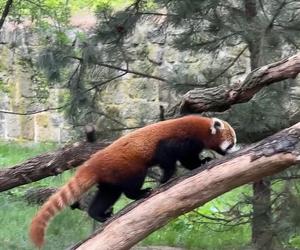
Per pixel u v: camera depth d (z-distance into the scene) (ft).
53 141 44.75
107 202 15.78
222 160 14.60
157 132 15.66
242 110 21.58
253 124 21.57
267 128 21.95
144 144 15.40
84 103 25.44
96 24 26.96
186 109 18.72
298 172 23.50
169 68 36.68
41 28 32.14
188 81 24.79
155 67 35.40
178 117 17.61
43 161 19.93
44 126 45.21
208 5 23.62
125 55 26.12
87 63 25.49
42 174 19.99
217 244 27.43
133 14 25.94
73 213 23.12
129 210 14.66
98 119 25.22
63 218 22.84
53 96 44.14
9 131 46.52
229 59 27.86
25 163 20.13
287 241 23.59
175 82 24.85
